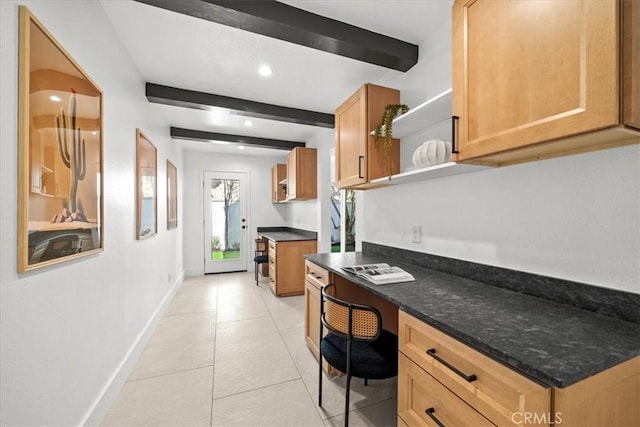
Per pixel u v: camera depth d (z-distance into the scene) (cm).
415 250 199
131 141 214
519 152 107
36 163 102
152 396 174
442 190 175
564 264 113
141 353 226
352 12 169
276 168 517
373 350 143
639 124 74
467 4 113
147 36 189
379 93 203
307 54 212
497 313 102
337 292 192
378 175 202
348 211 475
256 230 562
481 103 108
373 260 214
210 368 205
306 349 234
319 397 164
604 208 101
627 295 95
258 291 411
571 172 110
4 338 90
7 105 90
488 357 78
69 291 125
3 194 89
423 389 102
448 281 150
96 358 150
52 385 113
